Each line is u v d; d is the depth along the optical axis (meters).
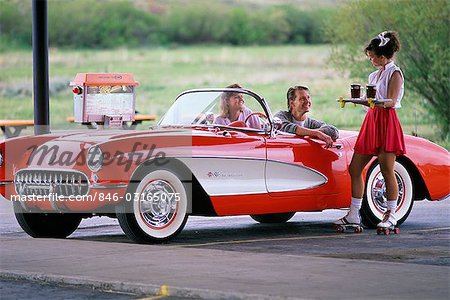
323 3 105.12
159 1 110.06
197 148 18.98
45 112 27.80
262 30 105.50
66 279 15.09
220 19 107.12
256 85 69.00
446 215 24.23
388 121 19.81
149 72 80.69
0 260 16.80
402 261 16.70
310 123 21.25
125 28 104.31
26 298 14.12
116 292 14.45
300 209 20.38
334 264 15.90
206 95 20.56
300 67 79.69
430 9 42.56
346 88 61.53
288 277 14.70
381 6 43.88
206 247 18.72
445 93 43.31
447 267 15.54
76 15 101.06
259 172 19.73
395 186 20.28
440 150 21.91
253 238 20.12
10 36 93.19
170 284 14.27
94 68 82.06
